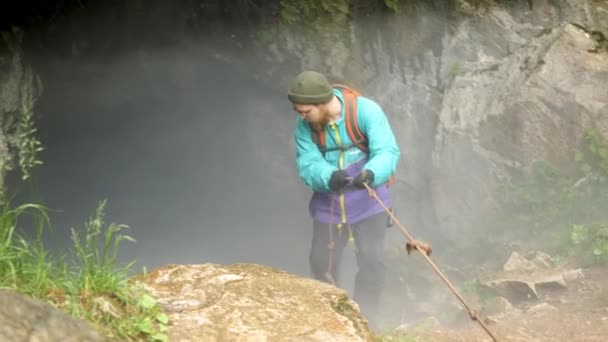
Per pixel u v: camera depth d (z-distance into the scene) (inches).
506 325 280.1
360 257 255.3
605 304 294.8
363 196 246.2
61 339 128.7
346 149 240.8
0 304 128.0
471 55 494.9
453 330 276.7
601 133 411.5
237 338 151.9
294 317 161.2
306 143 242.7
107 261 163.5
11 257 154.5
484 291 332.2
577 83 422.0
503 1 493.0
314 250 255.9
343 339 156.9
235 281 172.2
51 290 153.3
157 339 148.3
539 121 419.5
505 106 426.9
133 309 153.9
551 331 272.8
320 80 232.5
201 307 160.9
